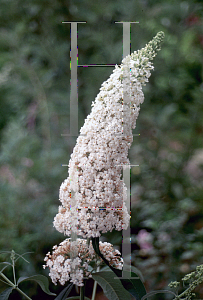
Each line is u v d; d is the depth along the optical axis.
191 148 3.02
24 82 2.68
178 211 2.73
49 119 2.68
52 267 1.15
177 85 2.97
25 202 2.49
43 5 2.66
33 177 2.53
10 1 2.66
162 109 2.91
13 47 2.65
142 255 2.49
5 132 2.68
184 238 2.49
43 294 2.45
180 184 2.89
